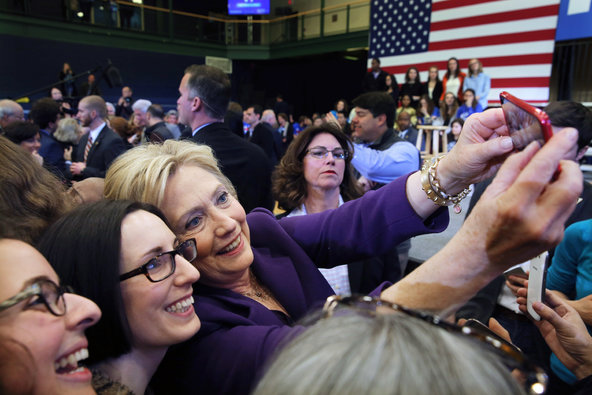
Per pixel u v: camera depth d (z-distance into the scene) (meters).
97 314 0.48
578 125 1.36
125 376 0.59
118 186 0.78
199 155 0.83
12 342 0.39
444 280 0.45
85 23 11.31
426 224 0.78
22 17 10.34
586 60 6.20
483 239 0.42
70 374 0.46
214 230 0.78
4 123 2.96
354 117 2.27
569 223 1.35
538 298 0.84
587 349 0.79
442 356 0.25
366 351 0.25
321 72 15.56
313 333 0.29
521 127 0.48
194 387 0.65
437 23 7.80
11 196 0.72
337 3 12.20
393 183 0.83
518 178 0.38
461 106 6.29
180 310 0.63
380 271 1.51
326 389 0.24
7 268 0.41
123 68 12.17
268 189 2.14
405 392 0.23
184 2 14.58
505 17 6.86
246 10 13.60
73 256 0.56
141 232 0.59
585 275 1.03
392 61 8.65
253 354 0.61
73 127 3.52
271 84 16.39
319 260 0.95
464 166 0.65
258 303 0.79
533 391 0.28
